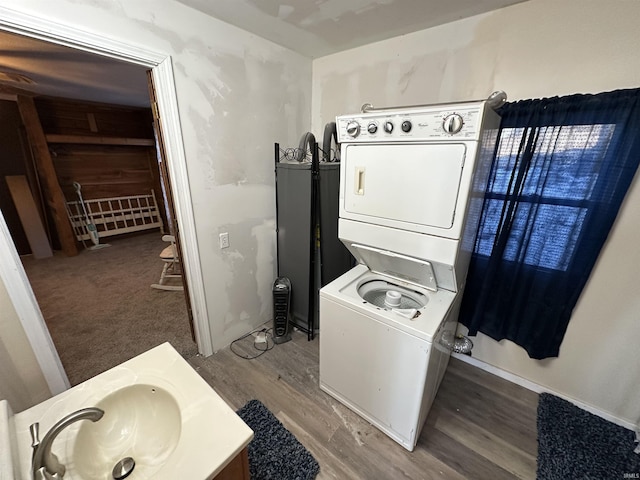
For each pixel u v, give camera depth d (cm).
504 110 159
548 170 154
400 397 144
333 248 233
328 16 166
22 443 74
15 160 403
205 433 78
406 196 137
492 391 190
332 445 152
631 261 146
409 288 172
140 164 544
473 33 166
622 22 128
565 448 150
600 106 135
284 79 220
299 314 247
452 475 139
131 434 92
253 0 148
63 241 425
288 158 237
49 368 140
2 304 122
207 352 217
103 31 129
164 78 154
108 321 260
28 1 109
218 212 199
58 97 406
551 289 165
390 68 202
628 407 160
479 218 171
